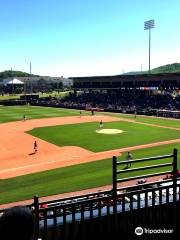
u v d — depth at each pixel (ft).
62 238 26.05
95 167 122.72
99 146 160.66
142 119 262.47
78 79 432.66
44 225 24.99
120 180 27.68
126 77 365.61
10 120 260.62
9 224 8.25
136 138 179.83
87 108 345.10
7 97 494.18
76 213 28.66
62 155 144.05
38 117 279.69
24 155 144.77
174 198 29.58
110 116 285.84
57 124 234.79
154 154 141.38
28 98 433.48
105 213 28.22
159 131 201.26
